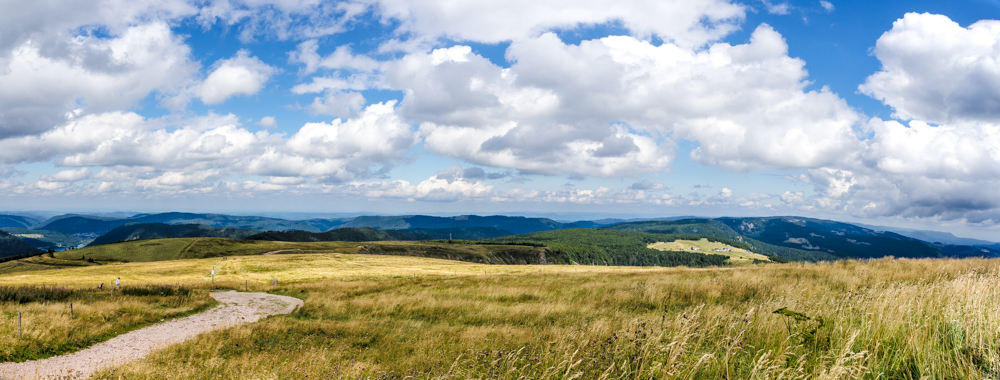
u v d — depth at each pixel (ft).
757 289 63.57
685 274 101.35
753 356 19.44
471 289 103.19
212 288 165.68
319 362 39.45
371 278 220.84
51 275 261.65
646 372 19.02
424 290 111.14
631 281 93.25
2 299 90.43
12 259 498.28
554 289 92.07
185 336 65.92
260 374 37.55
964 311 20.48
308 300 110.22
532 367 22.13
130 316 78.54
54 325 61.26
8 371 44.16
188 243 601.62
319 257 391.65
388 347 48.52
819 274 76.95
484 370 24.17
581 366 20.59
